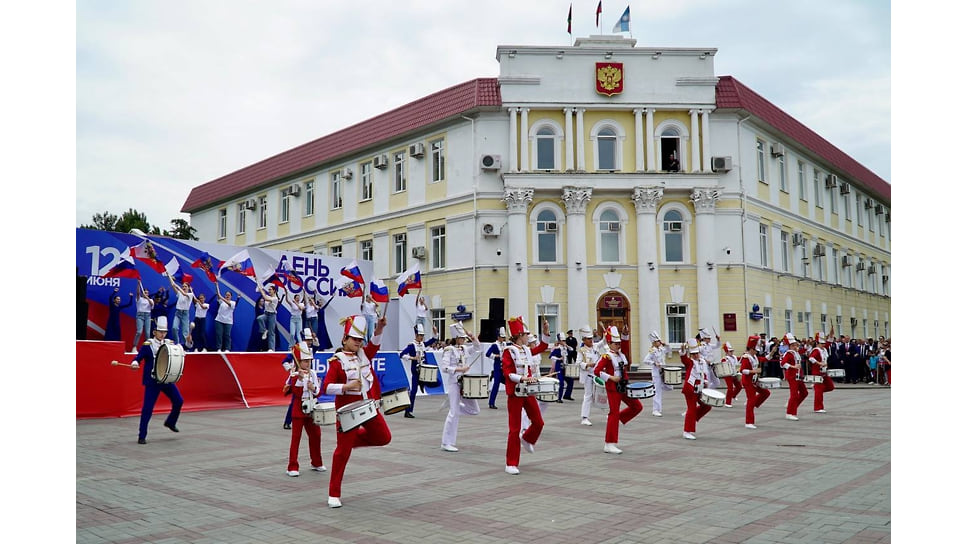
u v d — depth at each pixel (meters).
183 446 13.66
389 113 38.06
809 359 20.66
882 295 52.78
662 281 32.56
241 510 8.48
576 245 32.19
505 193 32.19
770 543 6.89
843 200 46.81
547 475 10.64
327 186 41.19
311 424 11.02
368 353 9.54
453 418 13.24
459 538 7.21
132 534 7.44
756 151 35.53
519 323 11.20
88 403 17.69
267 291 25.12
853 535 7.13
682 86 33.19
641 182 32.50
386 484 10.02
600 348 17.62
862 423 17.42
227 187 49.22
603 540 7.08
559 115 33.12
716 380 22.36
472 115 33.28
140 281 22.02
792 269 38.34
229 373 21.16
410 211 35.97
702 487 9.62
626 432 15.91
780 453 12.59
